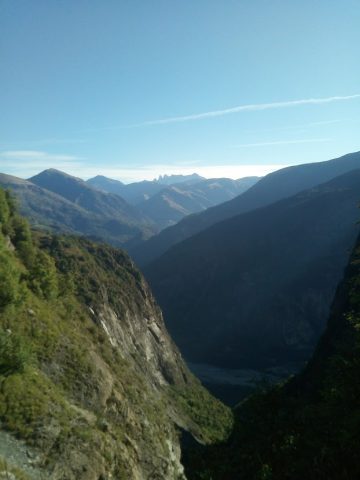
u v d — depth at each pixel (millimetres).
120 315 67312
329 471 21125
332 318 62562
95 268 72125
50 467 23453
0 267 34219
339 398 19234
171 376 74062
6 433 23422
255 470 35344
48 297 42281
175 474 39312
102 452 28016
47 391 28328
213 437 63188
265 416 52500
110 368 43406
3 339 28375
